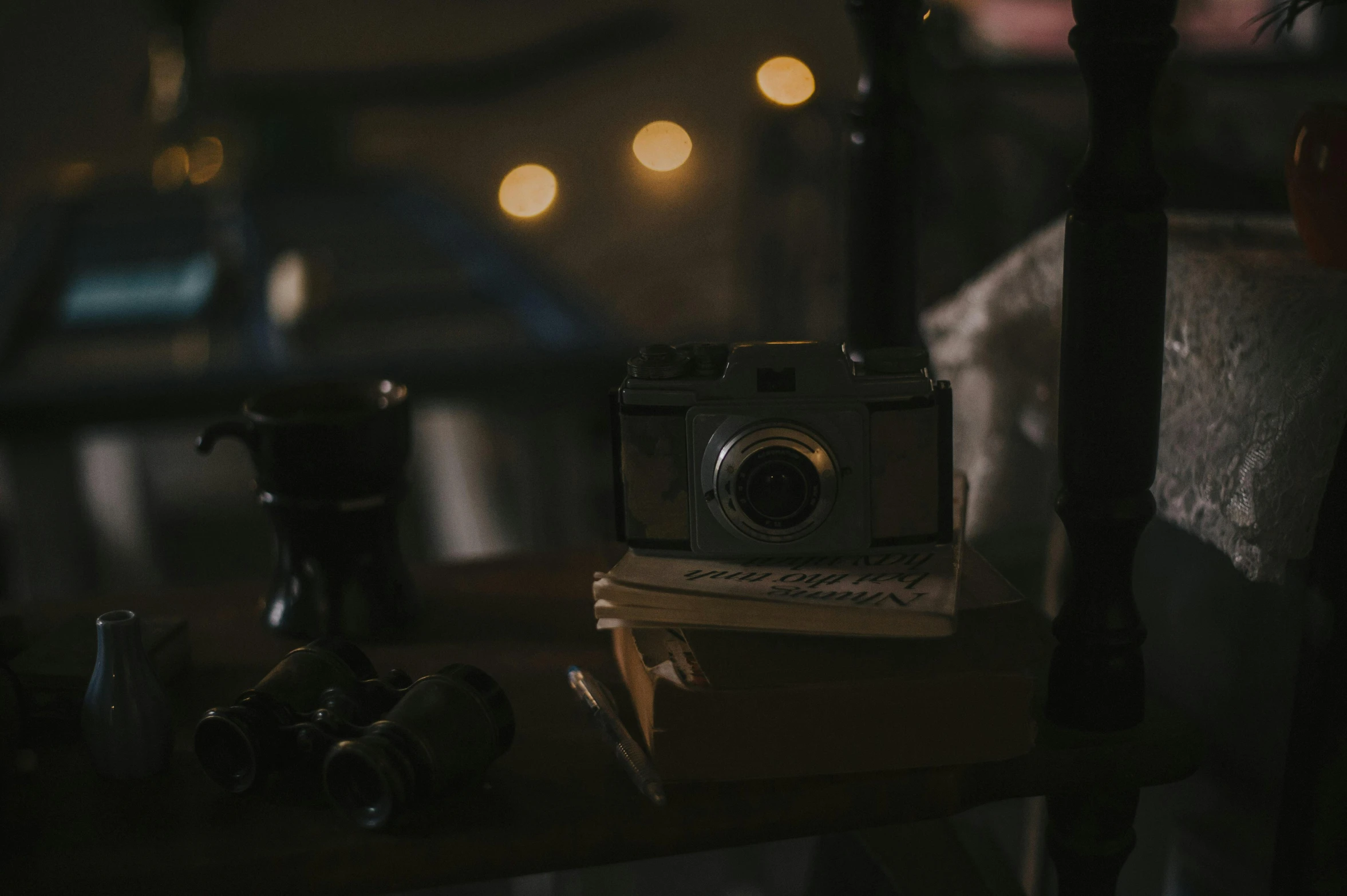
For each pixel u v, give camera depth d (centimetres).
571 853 82
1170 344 95
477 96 492
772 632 83
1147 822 104
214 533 328
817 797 83
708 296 385
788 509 86
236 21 430
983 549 113
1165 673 100
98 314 220
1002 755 84
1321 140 88
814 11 490
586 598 102
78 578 218
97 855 81
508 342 200
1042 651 84
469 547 255
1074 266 83
